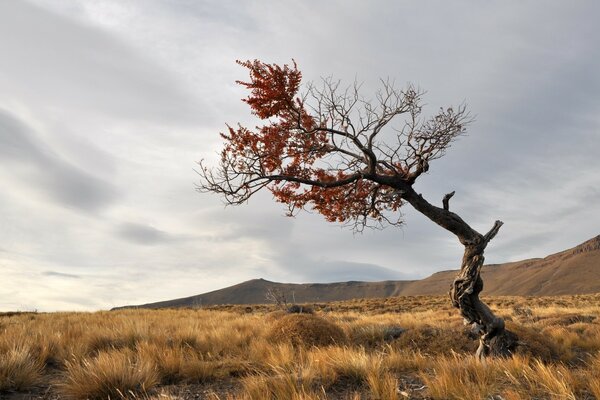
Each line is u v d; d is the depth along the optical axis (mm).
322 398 5871
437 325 16172
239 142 9766
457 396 5543
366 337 13422
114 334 11922
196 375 7984
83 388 6609
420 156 9945
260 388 6137
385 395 5816
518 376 6660
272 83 9352
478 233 9859
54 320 19422
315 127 9969
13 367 7586
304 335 11859
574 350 12570
